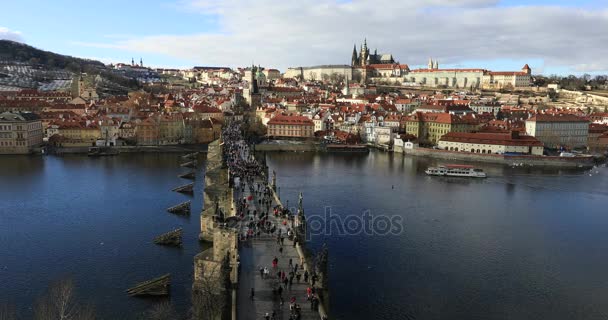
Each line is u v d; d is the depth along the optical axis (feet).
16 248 483.10
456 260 479.82
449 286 424.87
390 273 445.78
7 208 622.95
